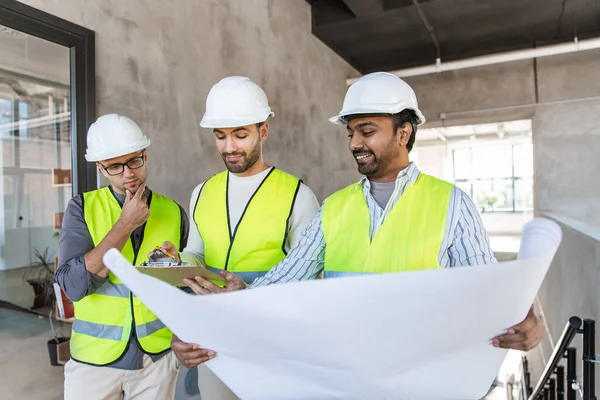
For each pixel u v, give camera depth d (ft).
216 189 4.72
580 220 14.89
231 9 10.53
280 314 1.70
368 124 3.00
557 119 16.70
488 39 16.88
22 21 5.70
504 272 1.56
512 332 2.06
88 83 6.60
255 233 4.42
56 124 6.26
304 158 14.32
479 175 41.70
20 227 5.78
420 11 14.14
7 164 5.64
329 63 16.65
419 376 2.12
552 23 15.49
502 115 17.72
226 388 4.75
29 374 5.77
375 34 16.12
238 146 4.21
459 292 1.60
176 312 1.86
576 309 11.07
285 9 13.47
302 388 2.26
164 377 4.67
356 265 3.10
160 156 8.07
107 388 4.42
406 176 3.13
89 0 6.73
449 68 16.08
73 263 4.06
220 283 3.44
